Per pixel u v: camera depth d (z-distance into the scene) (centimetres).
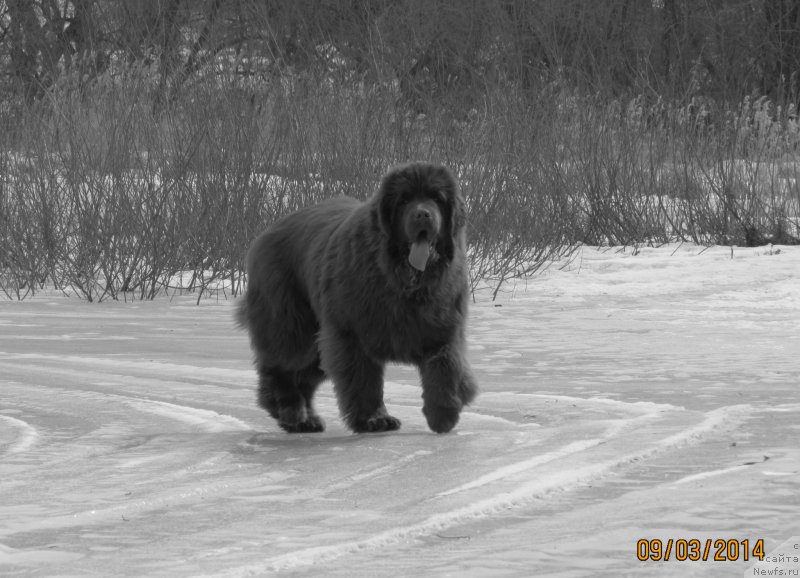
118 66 2745
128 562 645
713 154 3130
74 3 3278
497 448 945
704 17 4306
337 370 1076
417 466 886
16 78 2903
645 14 4200
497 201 2608
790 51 4294
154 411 1175
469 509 742
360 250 1062
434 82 3002
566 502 761
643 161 3097
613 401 1185
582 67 3462
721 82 3628
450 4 3528
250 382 1338
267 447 995
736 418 1053
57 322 1917
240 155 2444
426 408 1055
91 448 993
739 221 3011
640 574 602
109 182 2461
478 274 2388
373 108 2586
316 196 2444
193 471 894
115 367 1448
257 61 2719
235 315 1222
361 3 3453
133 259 2392
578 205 2997
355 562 637
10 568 636
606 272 2553
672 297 2169
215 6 3130
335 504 773
